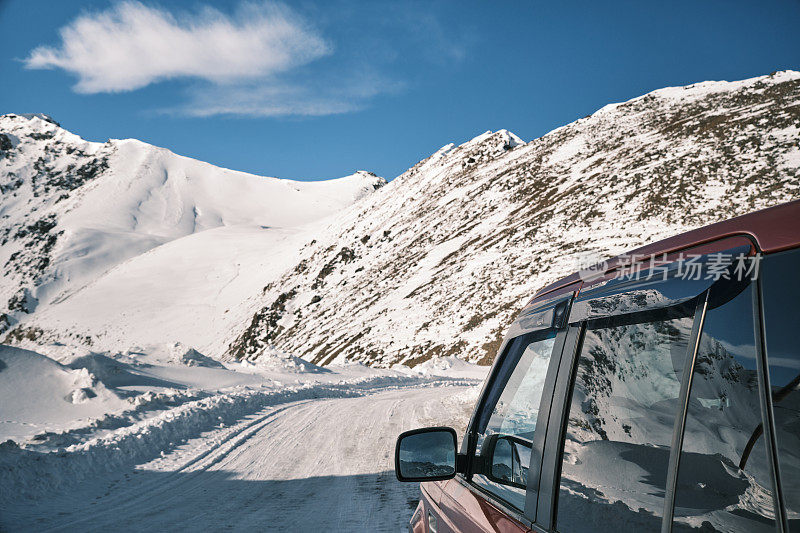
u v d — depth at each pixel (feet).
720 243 3.80
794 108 258.16
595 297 5.01
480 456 7.16
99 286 577.43
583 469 4.66
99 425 36.99
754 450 3.25
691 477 3.61
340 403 55.06
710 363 3.59
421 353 199.93
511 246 261.65
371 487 23.66
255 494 23.66
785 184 197.36
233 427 40.57
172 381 61.21
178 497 23.48
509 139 538.88
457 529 7.17
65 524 19.54
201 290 517.14
